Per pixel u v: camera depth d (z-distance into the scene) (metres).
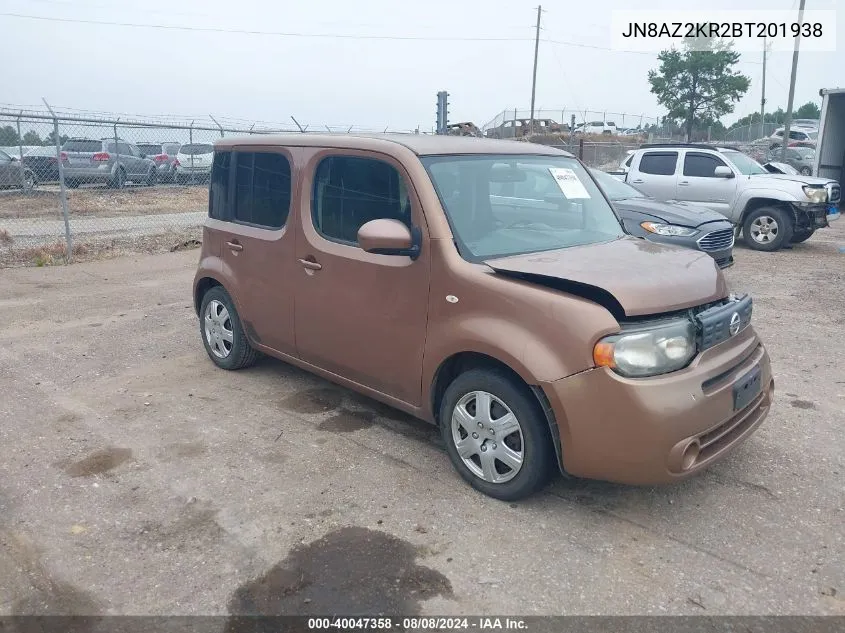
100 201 18.91
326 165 4.49
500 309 3.53
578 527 3.52
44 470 4.10
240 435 4.58
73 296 8.65
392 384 4.21
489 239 3.95
